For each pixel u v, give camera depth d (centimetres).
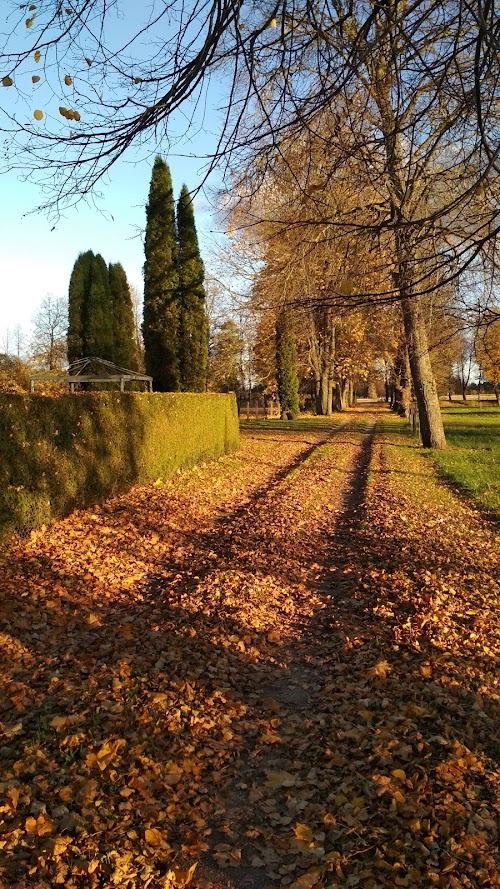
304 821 329
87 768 357
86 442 1009
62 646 541
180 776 361
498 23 297
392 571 742
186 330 2186
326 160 438
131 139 346
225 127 375
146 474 1269
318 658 545
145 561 816
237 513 1158
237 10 312
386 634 563
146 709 426
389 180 437
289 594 708
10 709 426
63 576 699
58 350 4731
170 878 286
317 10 360
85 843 300
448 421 3972
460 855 294
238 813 338
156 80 339
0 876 276
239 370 4491
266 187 490
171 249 2134
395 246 436
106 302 3027
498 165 361
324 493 1350
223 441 1922
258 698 471
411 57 372
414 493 1283
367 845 306
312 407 6144
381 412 5769
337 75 358
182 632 571
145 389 2536
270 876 293
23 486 810
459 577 707
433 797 333
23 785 337
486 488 1310
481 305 459
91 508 1016
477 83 308
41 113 329
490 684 466
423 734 399
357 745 395
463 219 390
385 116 418
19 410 827
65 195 360
